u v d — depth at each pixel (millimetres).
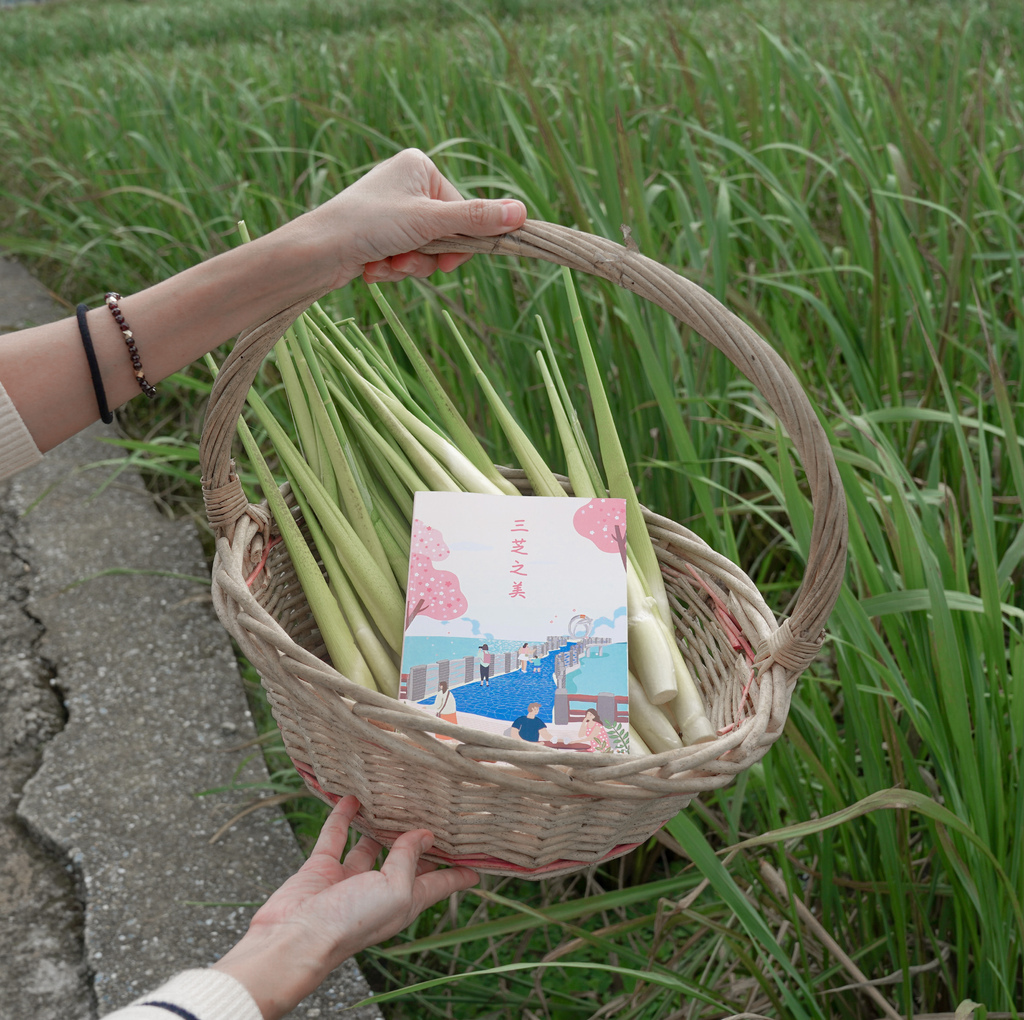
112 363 745
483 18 2648
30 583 1830
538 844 701
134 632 1703
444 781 671
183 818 1325
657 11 4082
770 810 1000
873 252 1507
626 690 805
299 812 1378
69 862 1262
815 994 989
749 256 1809
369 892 676
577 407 1480
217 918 1180
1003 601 1041
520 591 849
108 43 6957
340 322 1073
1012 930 902
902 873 995
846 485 983
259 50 4094
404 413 1012
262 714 1569
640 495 1466
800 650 714
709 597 913
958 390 1441
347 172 1954
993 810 891
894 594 897
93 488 2139
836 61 2590
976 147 1893
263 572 919
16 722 1500
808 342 1788
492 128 2234
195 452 1540
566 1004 1098
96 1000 1080
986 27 3525
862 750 972
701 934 1071
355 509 967
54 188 3059
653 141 1939
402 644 889
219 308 740
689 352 1529
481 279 1537
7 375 731
